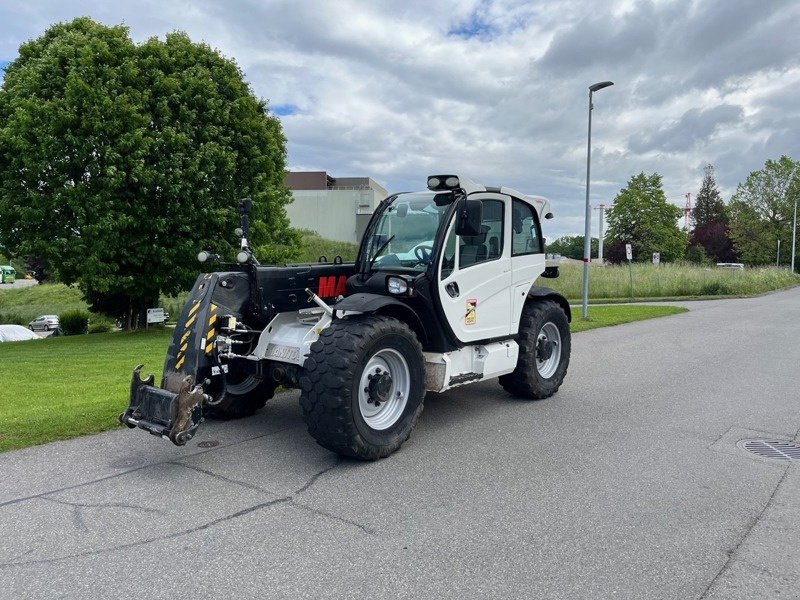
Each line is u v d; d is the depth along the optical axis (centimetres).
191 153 1656
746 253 6500
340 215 6119
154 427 463
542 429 606
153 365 1057
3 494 430
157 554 345
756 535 376
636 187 5672
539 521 393
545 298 742
